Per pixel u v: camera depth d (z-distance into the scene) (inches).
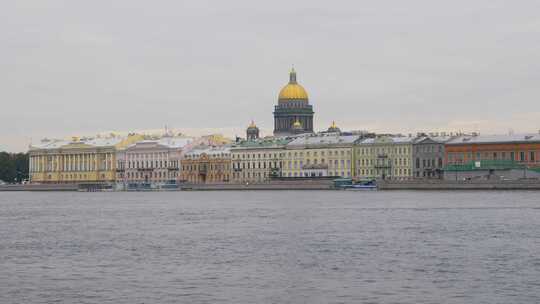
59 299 2423.7
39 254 3339.1
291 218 5017.2
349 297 2420.0
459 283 2583.7
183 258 3161.9
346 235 3905.0
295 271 2822.3
